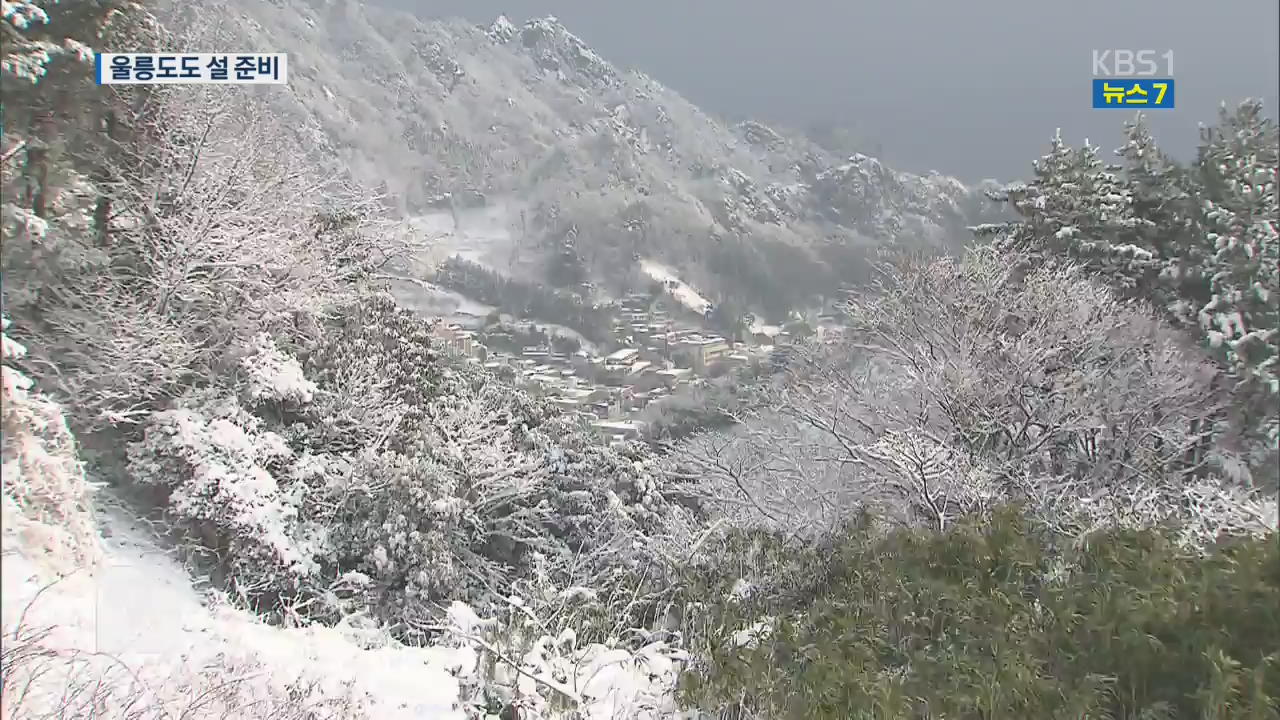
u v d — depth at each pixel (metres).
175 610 8.07
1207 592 5.51
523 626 6.36
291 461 13.25
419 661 7.66
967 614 5.83
